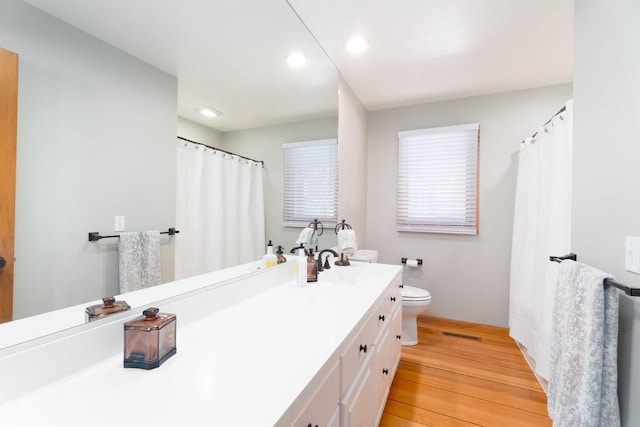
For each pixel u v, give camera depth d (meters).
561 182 1.73
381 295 1.47
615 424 0.88
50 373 0.70
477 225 2.80
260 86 1.57
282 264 1.71
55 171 0.75
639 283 0.84
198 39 1.22
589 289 0.95
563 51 2.03
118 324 0.86
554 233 1.76
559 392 1.08
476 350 2.34
